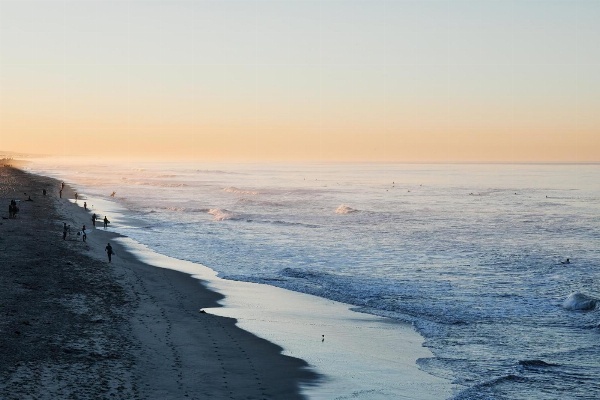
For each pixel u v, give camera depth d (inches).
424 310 1103.0
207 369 733.9
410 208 3663.9
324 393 684.7
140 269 1398.9
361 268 1540.4
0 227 1846.7
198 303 1102.4
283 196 4687.5
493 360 827.4
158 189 5241.1
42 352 728.3
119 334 844.0
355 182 7465.6
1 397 577.3
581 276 1469.0
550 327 997.8
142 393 632.4
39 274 1198.3
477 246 2009.1
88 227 2182.6
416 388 714.2
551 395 700.7
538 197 4753.9
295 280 1353.3
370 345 882.8
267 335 905.5
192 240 2003.0
